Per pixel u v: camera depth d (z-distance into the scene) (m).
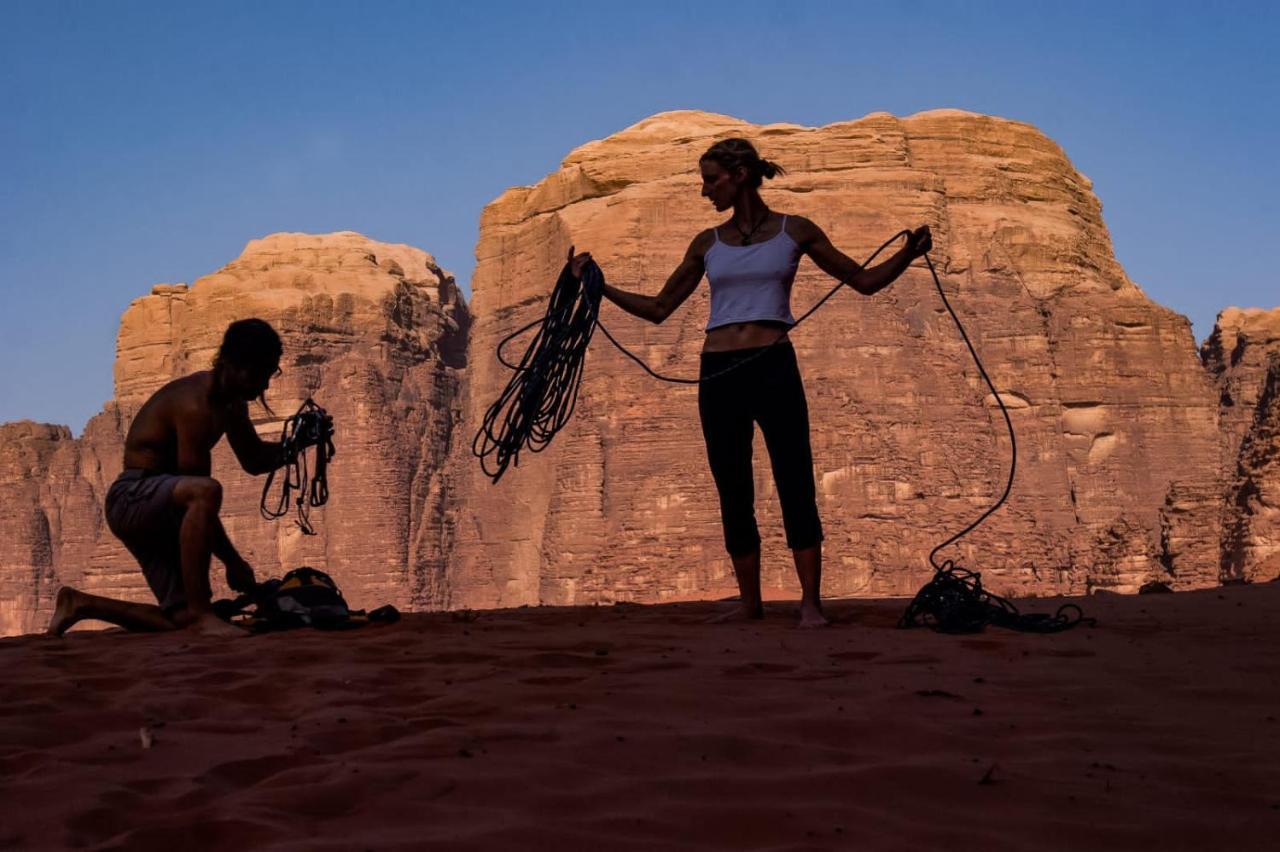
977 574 10.59
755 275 10.95
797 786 5.30
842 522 86.12
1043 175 108.44
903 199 97.12
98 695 7.45
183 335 128.62
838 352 92.38
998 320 100.06
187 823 4.86
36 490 139.88
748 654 8.58
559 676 7.67
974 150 106.31
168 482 11.05
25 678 8.12
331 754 6.00
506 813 5.02
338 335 124.06
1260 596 14.33
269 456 11.86
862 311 93.12
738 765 5.66
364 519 115.38
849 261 10.89
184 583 10.92
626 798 5.18
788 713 6.55
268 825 4.82
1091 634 9.60
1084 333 102.75
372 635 10.28
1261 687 7.18
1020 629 10.00
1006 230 103.38
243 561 11.62
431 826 4.87
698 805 5.06
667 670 7.98
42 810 5.05
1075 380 101.62
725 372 10.95
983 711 6.59
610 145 103.00
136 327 138.38
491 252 108.69
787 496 10.90
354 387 118.94
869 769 5.45
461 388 127.00
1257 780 5.33
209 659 8.83
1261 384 126.44
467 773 5.49
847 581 83.88
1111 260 113.50
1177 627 10.13
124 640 10.43
